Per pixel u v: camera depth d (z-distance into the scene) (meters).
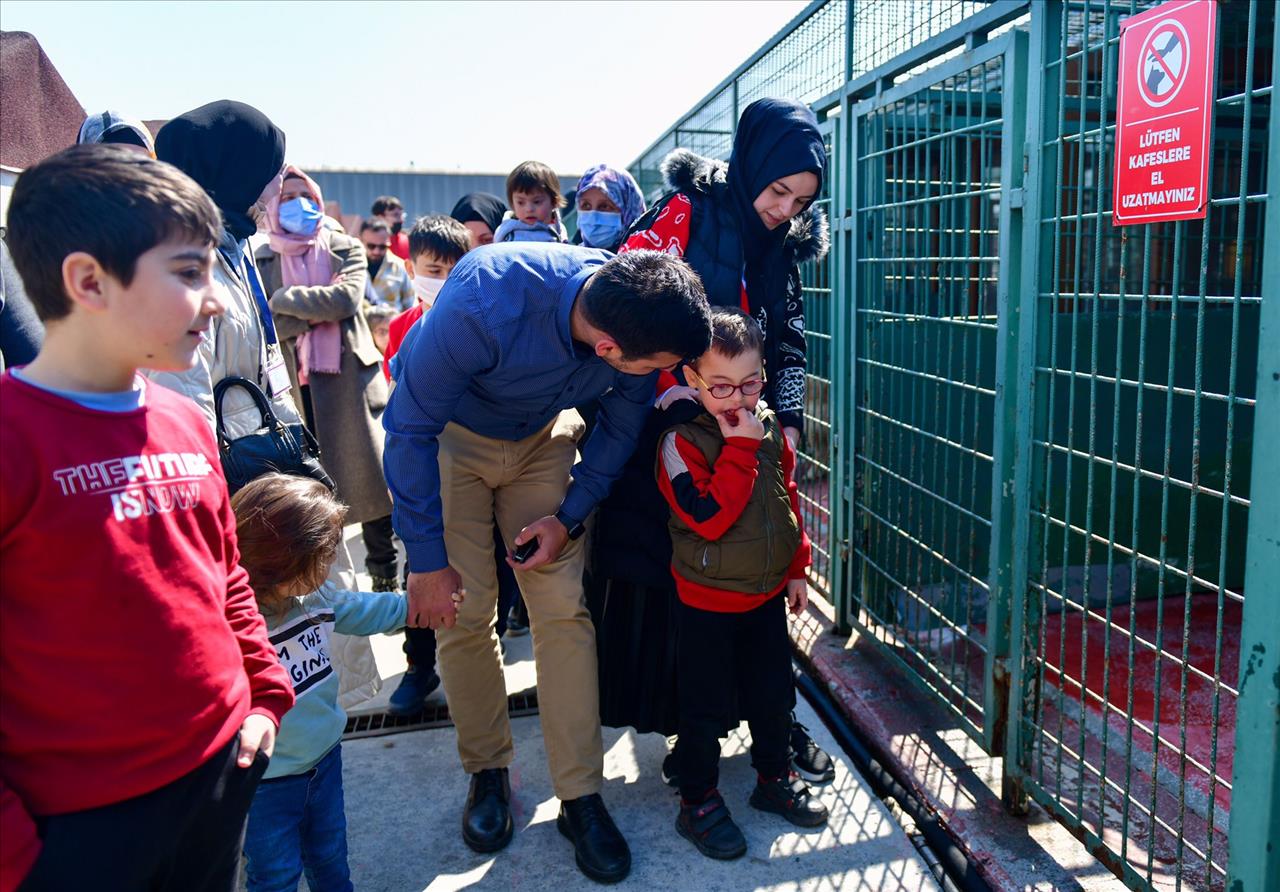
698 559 2.28
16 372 1.13
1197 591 4.11
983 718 2.71
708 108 5.38
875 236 3.40
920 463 3.12
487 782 2.50
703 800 2.44
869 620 3.66
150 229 1.07
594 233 3.96
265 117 2.33
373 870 2.36
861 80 3.32
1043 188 2.28
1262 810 1.66
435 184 13.60
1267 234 1.57
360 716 3.15
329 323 3.50
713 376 2.11
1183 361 3.82
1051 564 3.90
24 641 1.09
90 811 1.14
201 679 1.23
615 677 2.61
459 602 2.14
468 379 1.99
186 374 1.96
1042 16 2.22
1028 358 2.35
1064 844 2.47
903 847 2.43
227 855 1.36
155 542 1.18
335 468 3.57
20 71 2.63
